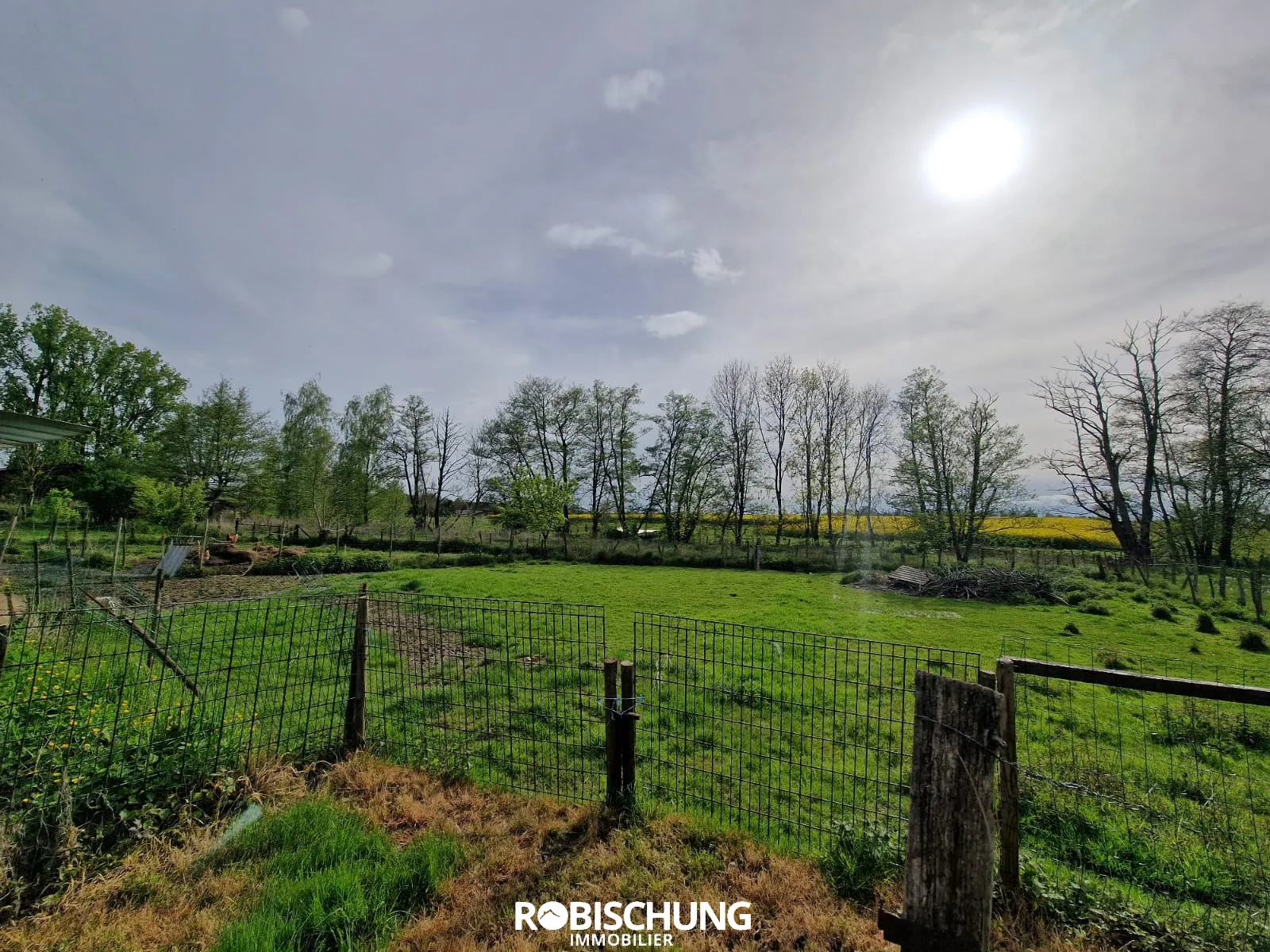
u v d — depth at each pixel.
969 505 31.39
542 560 32.41
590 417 47.66
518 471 44.12
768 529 46.84
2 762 3.64
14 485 26.48
